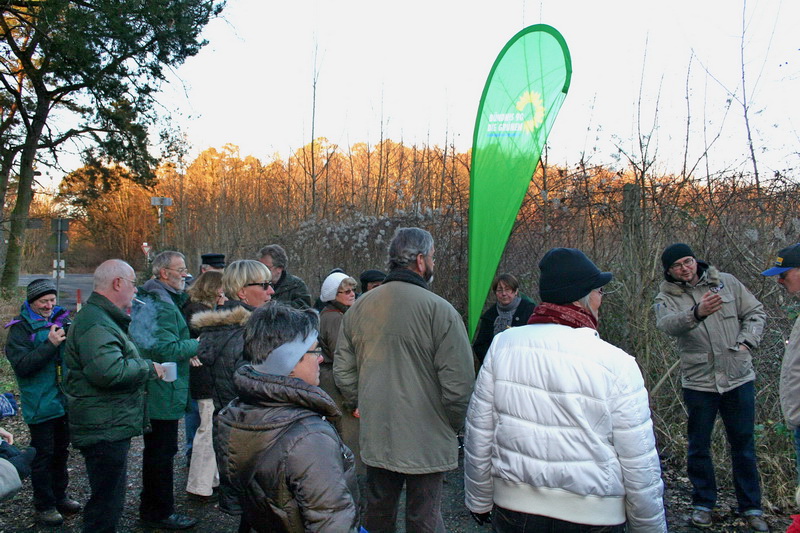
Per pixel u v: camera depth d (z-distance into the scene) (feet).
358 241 35.01
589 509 6.95
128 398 11.46
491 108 13.29
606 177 18.40
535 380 7.17
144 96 69.36
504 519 7.41
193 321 13.58
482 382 7.72
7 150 73.15
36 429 14.06
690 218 17.19
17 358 13.89
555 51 12.71
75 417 11.17
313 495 5.87
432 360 10.21
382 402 10.27
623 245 17.84
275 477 5.98
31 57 71.10
